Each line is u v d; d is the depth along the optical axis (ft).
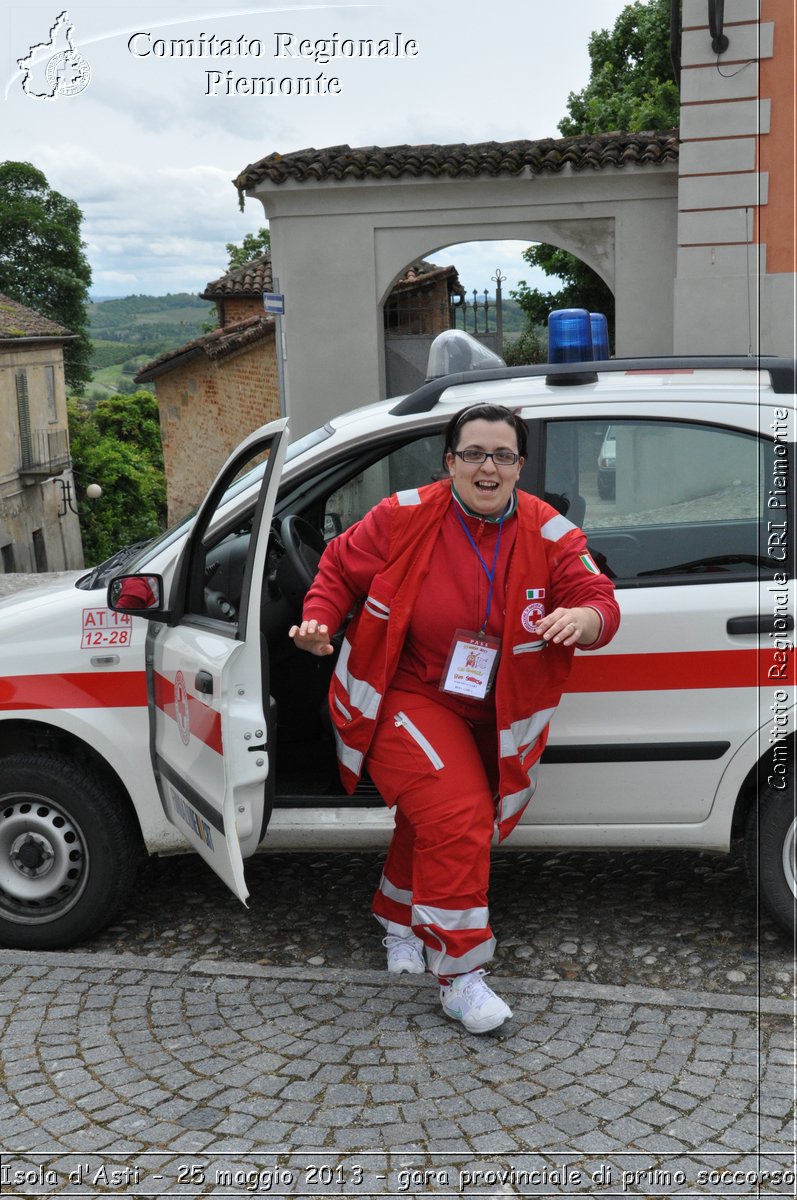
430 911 9.64
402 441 11.36
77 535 116.78
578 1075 9.23
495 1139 8.49
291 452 11.78
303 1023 10.11
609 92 84.79
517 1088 9.09
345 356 44.21
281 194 42.65
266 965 11.21
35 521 102.47
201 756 10.05
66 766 11.52
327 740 12.89
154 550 11.87
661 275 41.98
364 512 12.66
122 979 10.95
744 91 35.78
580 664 10.79
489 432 9.18
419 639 9.77
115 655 11.39
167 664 10.84
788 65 35.40
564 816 11.14
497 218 42.50
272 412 64.95
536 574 9.49
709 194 36.73
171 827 11.62
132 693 11.41
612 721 10.89
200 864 13.96
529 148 41.96
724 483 10.81
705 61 35.83
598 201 41.73
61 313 138.62
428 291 69.10
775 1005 10.20
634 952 11.34
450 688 9.65
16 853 11.75
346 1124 8.70
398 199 42.55
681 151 36.65
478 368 12.72
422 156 42.04
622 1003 10.23
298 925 12.25
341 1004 10.41
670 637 10.73
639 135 42.04
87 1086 9.28
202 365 73.97
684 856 13.69
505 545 9.57
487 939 9.71
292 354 44.32
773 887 11.03
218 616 11.43
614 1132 8.54
